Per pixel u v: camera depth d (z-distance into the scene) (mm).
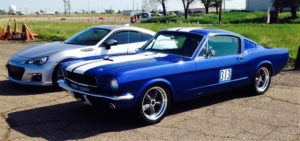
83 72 5395
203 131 5305
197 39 6309
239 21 57219
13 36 20938
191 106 6621
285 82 8773
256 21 55375
